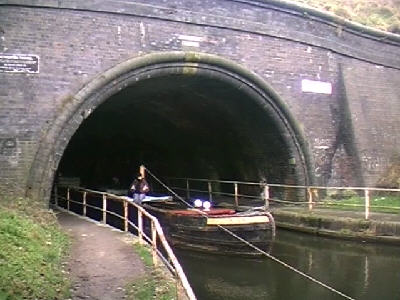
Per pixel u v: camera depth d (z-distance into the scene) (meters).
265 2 16.55
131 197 17.12
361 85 18.59
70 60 13.71
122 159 28.02
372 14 23.69
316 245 14.58
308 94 17.50
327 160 17.80
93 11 14.04
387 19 23.20
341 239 14.79
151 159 26.75
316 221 15.51
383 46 19.05
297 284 10.96
